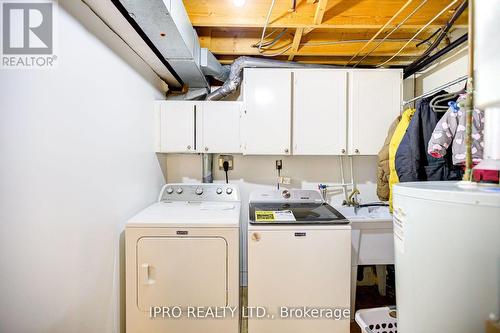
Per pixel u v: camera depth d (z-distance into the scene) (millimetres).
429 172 1569
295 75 2025
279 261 1495
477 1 807
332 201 2449
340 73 2025
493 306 686
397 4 1583
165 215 1580
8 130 817
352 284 1919
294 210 1813
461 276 738
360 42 1909
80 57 1124
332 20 1577
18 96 848
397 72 2025
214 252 1449
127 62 1571
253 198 2080
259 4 1586
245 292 2361
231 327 1462
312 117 2031
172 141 2070
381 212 2309
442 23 1630
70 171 1067
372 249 1917
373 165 2463
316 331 1508
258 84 2023
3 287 804
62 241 1025
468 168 923
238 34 2027
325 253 1500
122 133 1511
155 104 2053
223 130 2086
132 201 1652
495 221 679
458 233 741
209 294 1453
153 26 1327
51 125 968
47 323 953
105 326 1336
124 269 1523
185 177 2428
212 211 1689
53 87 976
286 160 2438
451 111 1453
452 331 761
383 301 2195
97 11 1217
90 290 1208
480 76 804
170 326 1448
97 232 1261
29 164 881
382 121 2025
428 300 818
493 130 902
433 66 2115
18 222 846
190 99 2316
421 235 833
